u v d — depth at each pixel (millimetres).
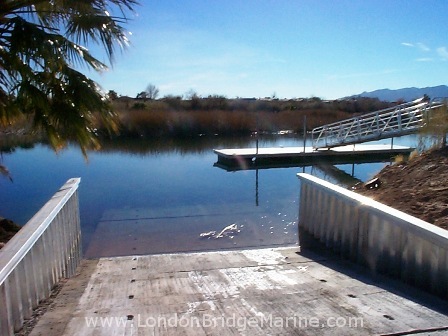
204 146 24859
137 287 4137
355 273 4402
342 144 17766
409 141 26469
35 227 3422
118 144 25359
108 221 8828
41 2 4918
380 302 3230
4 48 4781
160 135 29000
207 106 37062
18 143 23984
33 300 3324
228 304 3348
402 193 6793
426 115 9906
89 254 6797
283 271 4648
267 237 7625
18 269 2930
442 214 5230
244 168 16781
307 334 2629
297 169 16531
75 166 17141
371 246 4531
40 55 4691
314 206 6152
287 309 3141
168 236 7738
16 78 4980
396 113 17516
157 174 15273
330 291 3602
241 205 10328
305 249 6059
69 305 3473
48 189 12438
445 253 3330
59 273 4414
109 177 14570
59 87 5105
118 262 5688
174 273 4781
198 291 3869
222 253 5941
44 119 5340
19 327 2877
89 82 5273
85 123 5406
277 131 33156
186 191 12172
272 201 10781
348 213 5109
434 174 7285
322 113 36562
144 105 32500
